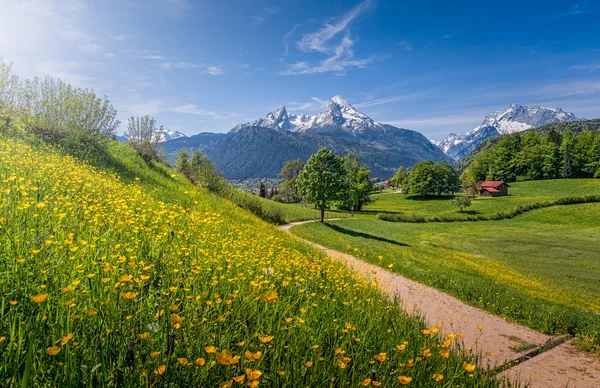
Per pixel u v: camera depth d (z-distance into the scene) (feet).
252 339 9.27
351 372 9.28
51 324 6.88
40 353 6.08
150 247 14.84
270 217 126.41
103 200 23.06
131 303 8.42
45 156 35.68
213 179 93.20
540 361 22.76
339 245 88.94
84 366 5.88
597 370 22.00
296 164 539.29
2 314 6.70
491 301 41.37
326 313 14.44
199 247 17.74
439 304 37.83
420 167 404.16
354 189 284.61
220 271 14.33
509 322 34.17
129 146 76.89
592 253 140.87
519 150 431.43
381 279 45.16
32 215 13.88
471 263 96.07
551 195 325.62
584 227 207.72
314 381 8.31
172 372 6.68
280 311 12.00
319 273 23.12
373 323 14.73
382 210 315.99
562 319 34.35
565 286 80.02
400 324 16.98
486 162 468.34
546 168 393.29
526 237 178.81
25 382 4.62
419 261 78.74
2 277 8.23
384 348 11.80
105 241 12.99
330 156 171.94
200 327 8.43
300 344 9.77
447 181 396.57
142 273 11.57
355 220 208.23
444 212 278.46
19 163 25.31
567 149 382.63
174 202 38.55
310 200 171.94
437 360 11.51
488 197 347.77
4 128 42.32
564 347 26.53
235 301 11.37
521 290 60.75
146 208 25.36
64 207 17.65
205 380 7.02
